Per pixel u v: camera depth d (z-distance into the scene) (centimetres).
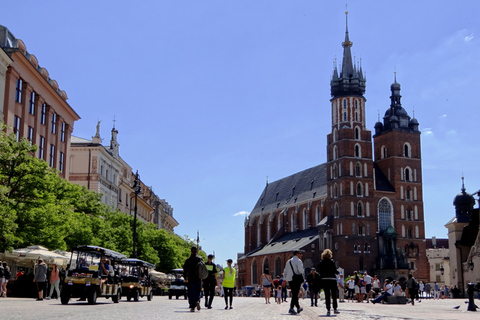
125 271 4134
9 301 3391
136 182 5812
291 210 16725
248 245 18750
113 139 9862
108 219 7225
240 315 2311
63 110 7131
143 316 2080
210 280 2928
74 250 3275
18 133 5784
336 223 13575
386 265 13112
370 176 13700
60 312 2259
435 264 17762
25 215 4234
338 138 13900
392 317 2353
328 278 2388
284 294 5303
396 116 14475
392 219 13812
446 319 2241
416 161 14250
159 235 9162
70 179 8519
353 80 14062
